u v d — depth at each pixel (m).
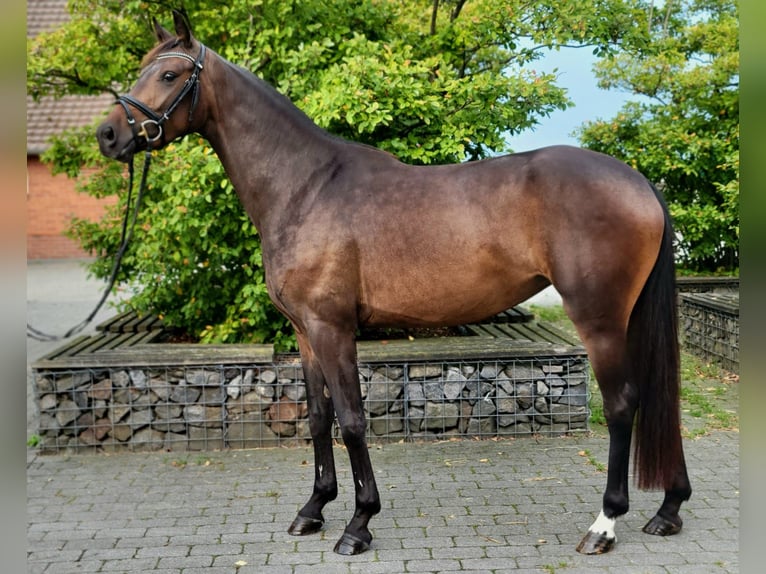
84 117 14.02
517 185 2.76
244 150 3.05
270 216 3.03
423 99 4.43
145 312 5.70
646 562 2.76
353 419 2.90
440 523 3.18
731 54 7.36
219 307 5.44
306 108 4.41
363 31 5.23
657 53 5.24
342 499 3.51
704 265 7.93
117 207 5.46
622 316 2.74
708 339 6.10
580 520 3.17
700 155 7.15
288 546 3.01
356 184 2.95
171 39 2.99
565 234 2.69
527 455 4.05
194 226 4.62
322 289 2.90
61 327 8.07
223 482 3.78
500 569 2.74
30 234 14.27
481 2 5.02
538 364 4.40
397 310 2.92
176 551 2.99
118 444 4.34
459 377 4.38
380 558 2.86
